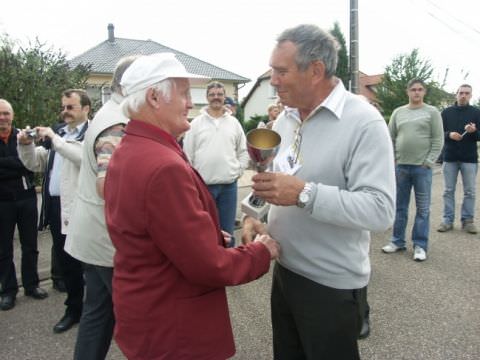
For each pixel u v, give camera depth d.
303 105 1.54
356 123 1.45
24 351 2.80
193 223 1.24
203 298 1.38
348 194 1.40
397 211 4.50
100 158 1.99
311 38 1.42
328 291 1.59
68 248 2.36
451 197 5.30
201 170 4.24
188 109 1.44
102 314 2.30
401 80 18.45
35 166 3.55
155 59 1.36
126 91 1.36
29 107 6.61
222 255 1.33
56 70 7.02
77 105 3.03
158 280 1.32
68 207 2.84
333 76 1.52
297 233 1.61
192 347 1.37
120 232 1.32
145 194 1.22
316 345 1.65
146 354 1.37
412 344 2.73
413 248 4.66
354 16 8.69
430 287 3.61
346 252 1.57
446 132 5.23
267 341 2.85
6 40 6.82
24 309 3.44
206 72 24.17
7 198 3.43
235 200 4.48
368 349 2.68
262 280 3.87
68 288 3.05
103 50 22.88
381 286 3.65
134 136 1.35
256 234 1.76
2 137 3.43
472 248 4.63
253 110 34.91
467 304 3.27
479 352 2.62
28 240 3.60
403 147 4.30
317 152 1.52
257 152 1.35
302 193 1.39
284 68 1.45
